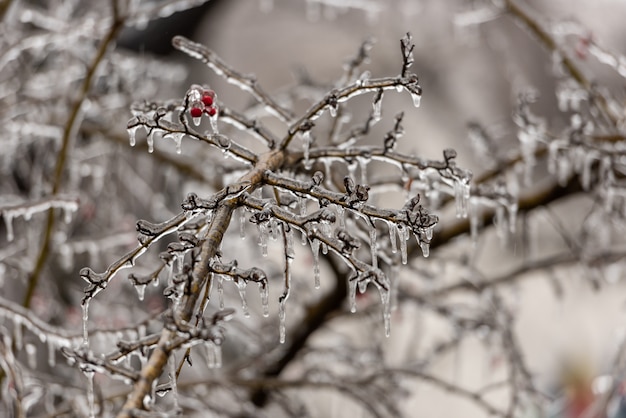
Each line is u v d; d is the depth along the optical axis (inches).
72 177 181.6
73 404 118.0
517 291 181.0
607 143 135.2
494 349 184.5
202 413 151.3
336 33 353.1
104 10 191.5
